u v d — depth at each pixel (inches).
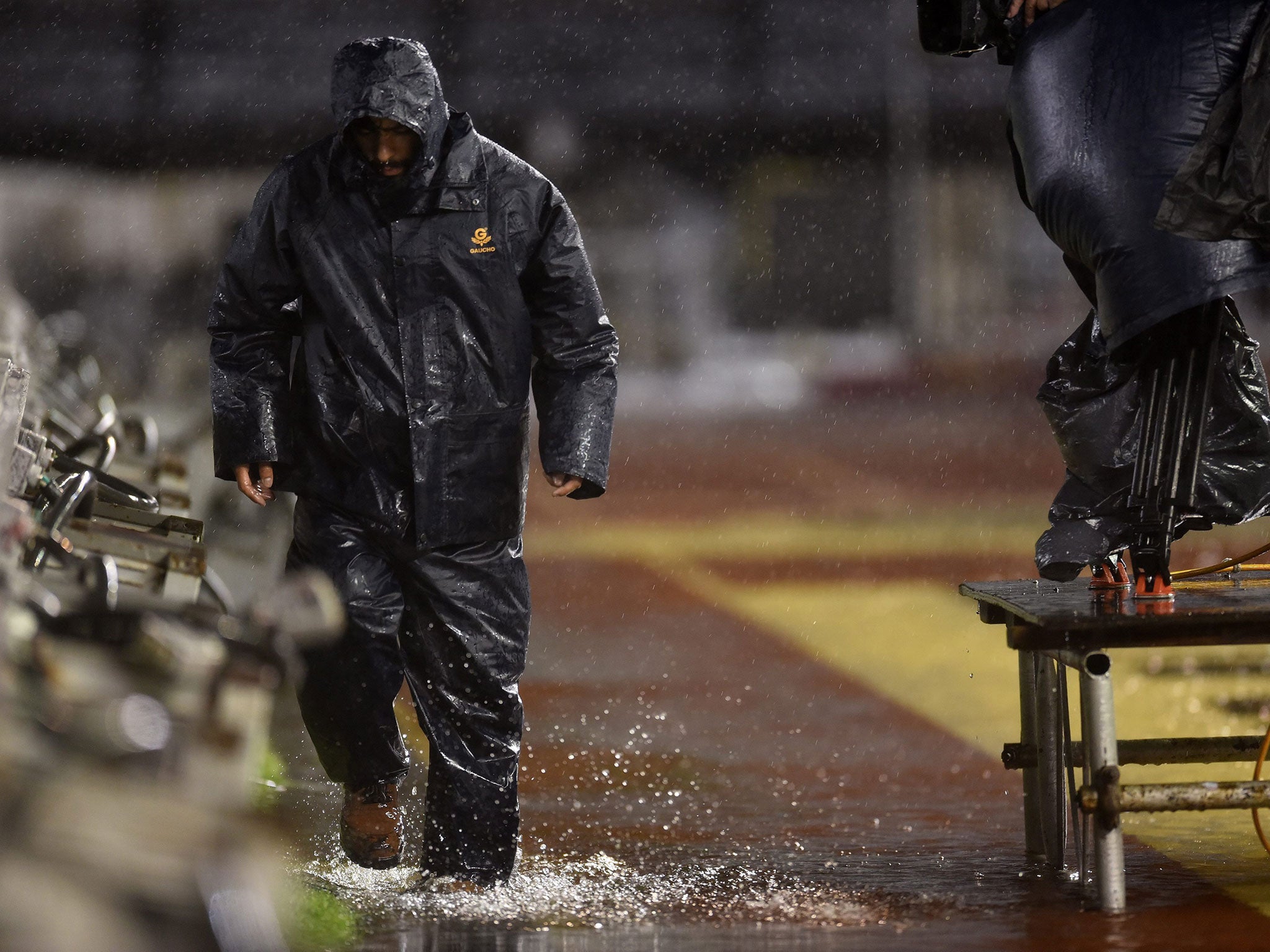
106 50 5319.9
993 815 757.3
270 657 321.4
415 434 602.5
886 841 704.4
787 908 582.2
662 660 1230.3
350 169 597.3
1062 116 632.4
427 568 612.7
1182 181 601.0
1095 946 519.2
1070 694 1026.7
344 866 634.8
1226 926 543.2
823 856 674.2
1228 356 647.8
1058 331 7455.7
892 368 6441.9
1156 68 619.2
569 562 1891.0
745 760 884.6
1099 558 633.0
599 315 628.7
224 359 615.5
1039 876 632.4
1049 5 665.6
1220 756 627.8
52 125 5290.4
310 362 613.9
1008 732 960.3
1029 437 3946.9
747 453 3722.9
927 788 818.8
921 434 4170.8
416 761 855.1
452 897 593.3
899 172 7121.1
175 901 268.7
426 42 5802.2
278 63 5487.2
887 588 1619.1
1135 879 620.4
